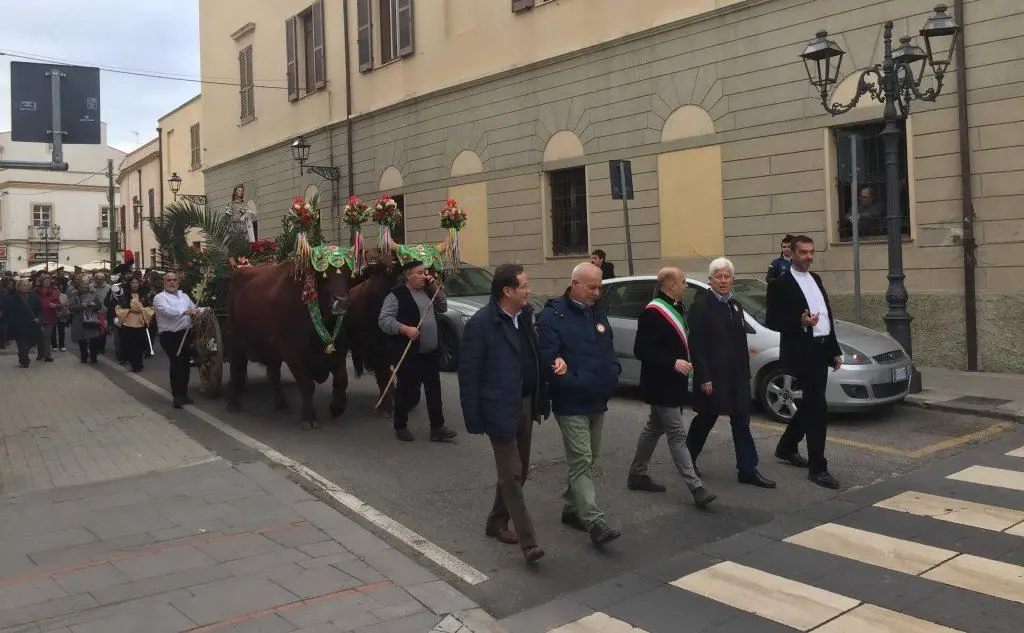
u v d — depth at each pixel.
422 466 7.36
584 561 5.09
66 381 12.93
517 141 17.45
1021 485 6.38
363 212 8.62
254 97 27.34
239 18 28.03
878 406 8.64
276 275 9.27
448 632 4.12
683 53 14.26
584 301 5.25
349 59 22.50
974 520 5.59
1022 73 10.72
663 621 4.24
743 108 13.48
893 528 5.48
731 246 13.81
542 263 17.11
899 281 9.91
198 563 4.96
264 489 6.52
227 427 9.12
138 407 10.48
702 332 6.30
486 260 18.45
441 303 8.47
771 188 13.20
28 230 61.25
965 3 11.12
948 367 11.56
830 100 12.36
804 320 6.43
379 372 9.48
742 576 4.78
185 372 10.34
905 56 9.55
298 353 8.86
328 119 23.52
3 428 9.27
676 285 6.03
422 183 20.11
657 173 14.82
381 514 6.02
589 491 5.20
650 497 6.34
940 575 4.69
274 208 26.52
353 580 4.72
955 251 11.42
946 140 11.41
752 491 6.42
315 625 4.15
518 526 4.97
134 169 43.25
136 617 4.23
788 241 11.93
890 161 9.90
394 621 4.22
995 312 11.12
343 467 7.35
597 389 5.19
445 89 19.03
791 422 7.04
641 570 4.93
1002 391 9.78
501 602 4.52
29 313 14.83
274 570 4.86
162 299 10.14
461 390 4.96
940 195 11.52
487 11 18.05
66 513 5.98
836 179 12.55
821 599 4.43
